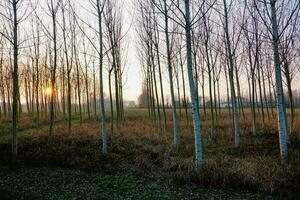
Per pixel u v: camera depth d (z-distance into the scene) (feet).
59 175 28.09
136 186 24.64
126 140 46.37
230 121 73.97
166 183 25.48
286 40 31.45
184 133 54.80
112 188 24.12
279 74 29.04
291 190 21.83
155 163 33.09
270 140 42.70
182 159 31.55
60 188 24.06
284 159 28.35
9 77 78.48
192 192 22.89
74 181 26.11
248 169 25.79
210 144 43.62
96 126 71.61
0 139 48.75
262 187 22.66
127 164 32.35
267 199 21.09
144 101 201.26
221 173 24.99
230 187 23.68
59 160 32.86
